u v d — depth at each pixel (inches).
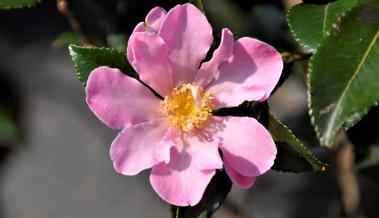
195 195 15.6
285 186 32.3
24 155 36.7
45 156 36.5
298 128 23.0
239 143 16.0
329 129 15.3
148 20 15.9
